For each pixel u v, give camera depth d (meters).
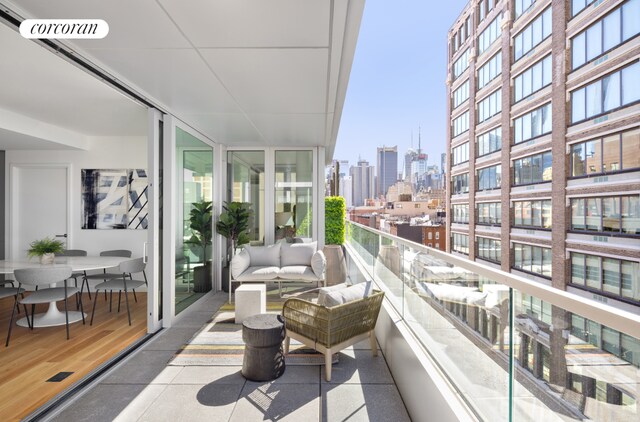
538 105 30.45
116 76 3.14
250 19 2.26
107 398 2.64
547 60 29.31
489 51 37.88
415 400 2.30
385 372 3.09
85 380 2.88
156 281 4.12
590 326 0.88
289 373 3.06
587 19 25.44
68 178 6.23
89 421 2.34
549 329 1.06
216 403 2.57
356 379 2.96
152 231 4.06
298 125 5.09
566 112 27.36
